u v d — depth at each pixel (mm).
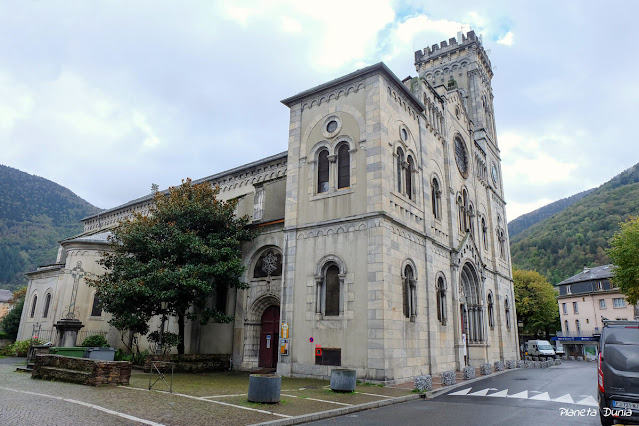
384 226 20391
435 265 25812
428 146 27719
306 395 14930
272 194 27844
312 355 20703
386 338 18906
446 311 26141
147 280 22234
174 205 24922
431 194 27078
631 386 10539
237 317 25766
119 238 25609
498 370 29828
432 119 29344
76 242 31922
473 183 35438
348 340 19781
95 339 28016
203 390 15234
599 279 69750
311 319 21250
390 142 22641
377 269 19688
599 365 11250
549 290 71750
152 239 24406
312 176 23672
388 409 13320
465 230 32062
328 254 21625
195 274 22344
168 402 12312
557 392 17609
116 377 15359
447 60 44812
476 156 37781
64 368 16734
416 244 23641
